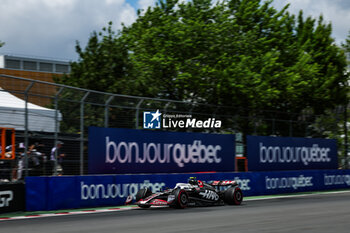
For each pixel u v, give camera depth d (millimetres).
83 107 20031
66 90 19875
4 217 15344
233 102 29453
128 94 28781
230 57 29609
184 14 31781
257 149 27281
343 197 24250
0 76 16750
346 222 12734
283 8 34438
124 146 21266
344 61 37812
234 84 28125
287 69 32250
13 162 17578
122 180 20297
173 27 30094
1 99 20312
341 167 33000
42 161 18391
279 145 28641
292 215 14891
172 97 30469
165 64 28625
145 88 28891
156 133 22688
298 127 30250
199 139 24656
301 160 29938
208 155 25047
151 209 17844
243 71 28625
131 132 21609
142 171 21938
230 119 26469
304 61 32688
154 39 30156
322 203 20203
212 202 19234
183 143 23875
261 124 28016
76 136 19656
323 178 30703
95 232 11109
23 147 18062
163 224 12625
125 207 19312
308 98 34875
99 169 20188
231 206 19078
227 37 30422
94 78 29516
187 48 29609
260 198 24484
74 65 31250
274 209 17406
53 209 17594
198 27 29469
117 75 30156
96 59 30000
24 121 18094
